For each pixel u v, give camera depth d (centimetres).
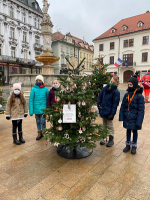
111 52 3825
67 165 278
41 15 3588
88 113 290
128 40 3581
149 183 229
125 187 221
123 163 285
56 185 225
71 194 207
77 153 313
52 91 372
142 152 329
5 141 387
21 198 201
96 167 271
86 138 297
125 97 329
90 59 5403
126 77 3734
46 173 254
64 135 273
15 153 324
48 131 290
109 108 346
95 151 333
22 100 362
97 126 303
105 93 356
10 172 257
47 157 307
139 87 316
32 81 1050
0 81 483
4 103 468
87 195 205
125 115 326
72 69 286
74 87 277
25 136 421
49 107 301
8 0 2833
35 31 3491
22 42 3209
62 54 4209
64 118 267
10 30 2961
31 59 3459
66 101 288
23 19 3212
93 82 530
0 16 2731
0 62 2778
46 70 1115
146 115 648
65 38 4362
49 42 1067
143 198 201
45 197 202
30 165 278
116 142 382
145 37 3369
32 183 229
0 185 226
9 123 539
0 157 307
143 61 3444
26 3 3259
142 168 268
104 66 564
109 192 211
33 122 548
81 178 240
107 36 3859
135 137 324
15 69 3116
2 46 2827
